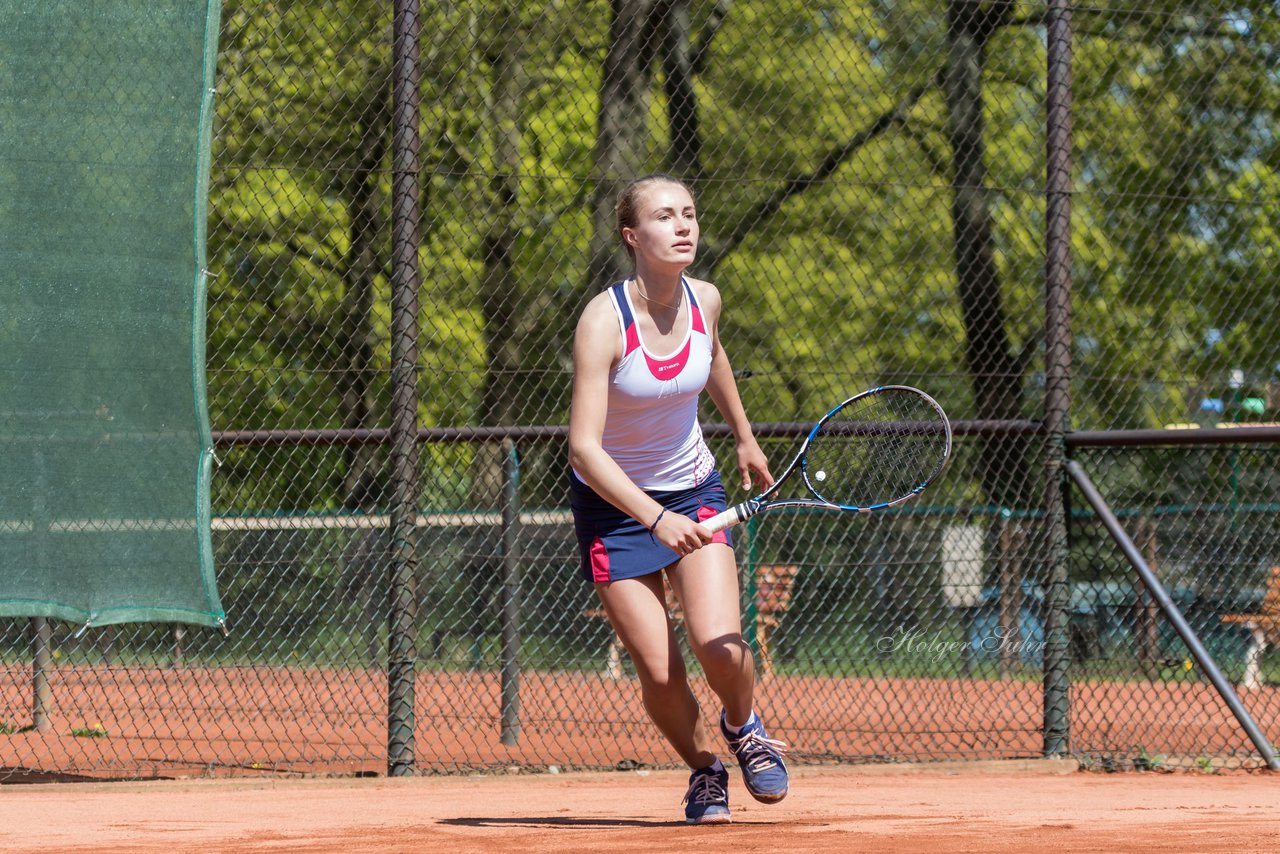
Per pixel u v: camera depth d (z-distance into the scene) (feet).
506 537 51.49
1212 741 55.01
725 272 117.60
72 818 34.73
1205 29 89.86
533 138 98.63
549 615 61.26
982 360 102.01
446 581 57.93
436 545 58.23
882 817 33.35
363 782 44.37
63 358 42.06
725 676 29.14
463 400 90.79
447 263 95.35
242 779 43.78
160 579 42.16
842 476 32.24
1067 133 51.16
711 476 30.73
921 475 32.37
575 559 61.26
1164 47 92.17
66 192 42.37
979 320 103.81
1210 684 54.95
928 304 116.78
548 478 60.90
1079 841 27.94
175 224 43.06
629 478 29.32
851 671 61.87
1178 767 49.06
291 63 73.92
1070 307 51.26
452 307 95.09
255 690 60.64
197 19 43.50
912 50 107.96
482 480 59.26
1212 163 94.99
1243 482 59.41
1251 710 60.44
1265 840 28.40
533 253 99.45
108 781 43.16
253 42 73.05
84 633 51.98
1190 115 94.22
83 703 57.31
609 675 62.69
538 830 30.48
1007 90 107.14
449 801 39.81
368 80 75.72
